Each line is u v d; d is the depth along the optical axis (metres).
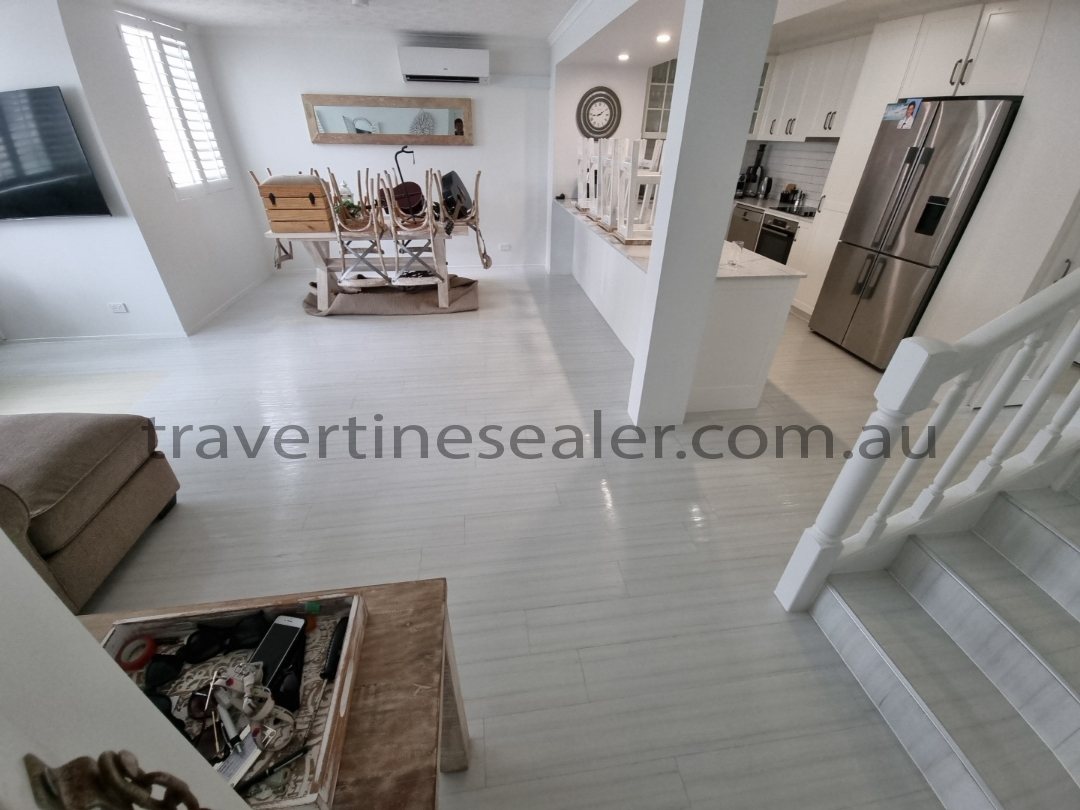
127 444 1.82
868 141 3.46
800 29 3.93
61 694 0.33
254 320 4.16
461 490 2.24
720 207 2.08
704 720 1.38
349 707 0.74
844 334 3.62
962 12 2.73
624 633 1.62
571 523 2.06
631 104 4.82
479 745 1.32
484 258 4.48
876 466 1.31
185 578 1.80
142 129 3.53
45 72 2.95
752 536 2.01
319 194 3.75
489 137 5.14
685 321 2.38
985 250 2.67
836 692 1.45
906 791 1.24
